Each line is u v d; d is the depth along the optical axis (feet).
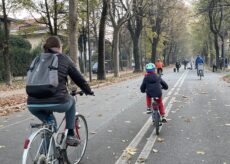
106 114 42.11
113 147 26.17
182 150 25.09
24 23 112.27
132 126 34.22
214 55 256.32
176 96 60.03
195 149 25.31
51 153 18.48
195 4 183.21
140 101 55.06
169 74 156.76
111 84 97.66
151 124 35.09
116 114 42.04
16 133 32.30
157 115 30.17
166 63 369.09
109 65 229.45
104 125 34.91
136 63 184.55
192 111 42.88
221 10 191.21
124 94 67.10
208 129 32.07
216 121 35.96
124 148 25.86
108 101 55.77
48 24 108.68
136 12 148.87
